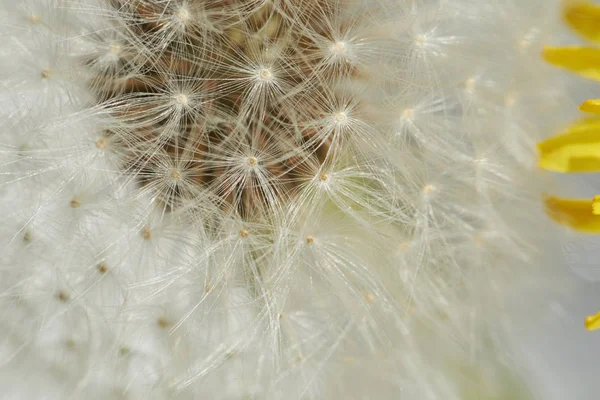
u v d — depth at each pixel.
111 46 0.10
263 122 0.10
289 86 0.10
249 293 0.10
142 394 0.10
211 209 0.10
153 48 0.10
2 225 0.10
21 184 0.10
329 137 0.10
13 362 0.10
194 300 0.10
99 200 0.10
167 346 0.10
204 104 0.10
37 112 0.10
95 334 0.10
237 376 0.10
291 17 0.10
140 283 0.10
